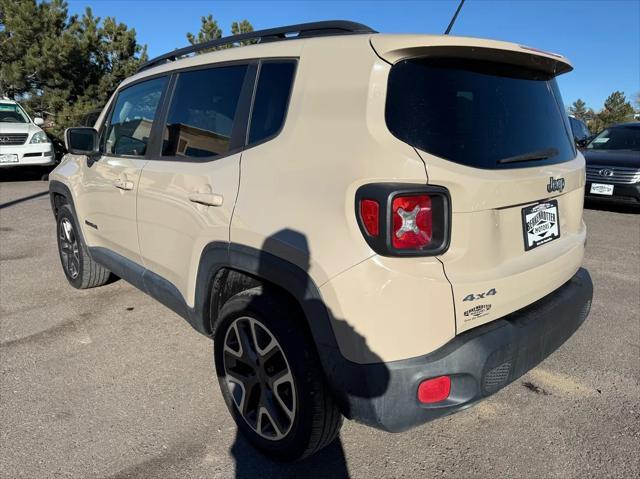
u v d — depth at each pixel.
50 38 15.48
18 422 2.68
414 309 1.87
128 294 4.56
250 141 2.42
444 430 2.66
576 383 3.10
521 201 2.17
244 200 2.32
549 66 2.48
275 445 2.34
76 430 2.63
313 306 2.00
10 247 6.18
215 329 2.57
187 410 2.81
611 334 3.79
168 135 3.07
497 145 2.15
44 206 8.99
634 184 8.17
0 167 11.49
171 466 2.38
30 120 12.41
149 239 3.16
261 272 2.21
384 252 1.84
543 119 2.50
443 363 1.91
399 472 2.35
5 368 3.24
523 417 2.76
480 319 2.02
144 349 3.52
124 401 2.89
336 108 2.05
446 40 1.98
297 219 2.06
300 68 2.26
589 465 2.39
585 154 9.07
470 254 1.99
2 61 15.92
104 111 4.05
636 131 9.45
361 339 1.89
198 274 2.65
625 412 2.80
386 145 1.87
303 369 2.12
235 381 2.53
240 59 2.62
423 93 2.00
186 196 2.71
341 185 1.94
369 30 2.21
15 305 4.28
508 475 2.33
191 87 2.94
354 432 2.65
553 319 2.31
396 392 1.90
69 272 4.71
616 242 6.60
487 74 2.24
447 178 1.89
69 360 3.35
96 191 3.84
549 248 2.44
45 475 2.31
